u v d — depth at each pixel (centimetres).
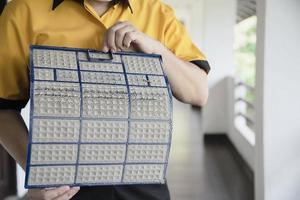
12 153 96
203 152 561
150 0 109
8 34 98
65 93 80
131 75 88
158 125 85
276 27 280
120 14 104
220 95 646
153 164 86
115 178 85
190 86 102
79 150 81
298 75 284
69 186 83
